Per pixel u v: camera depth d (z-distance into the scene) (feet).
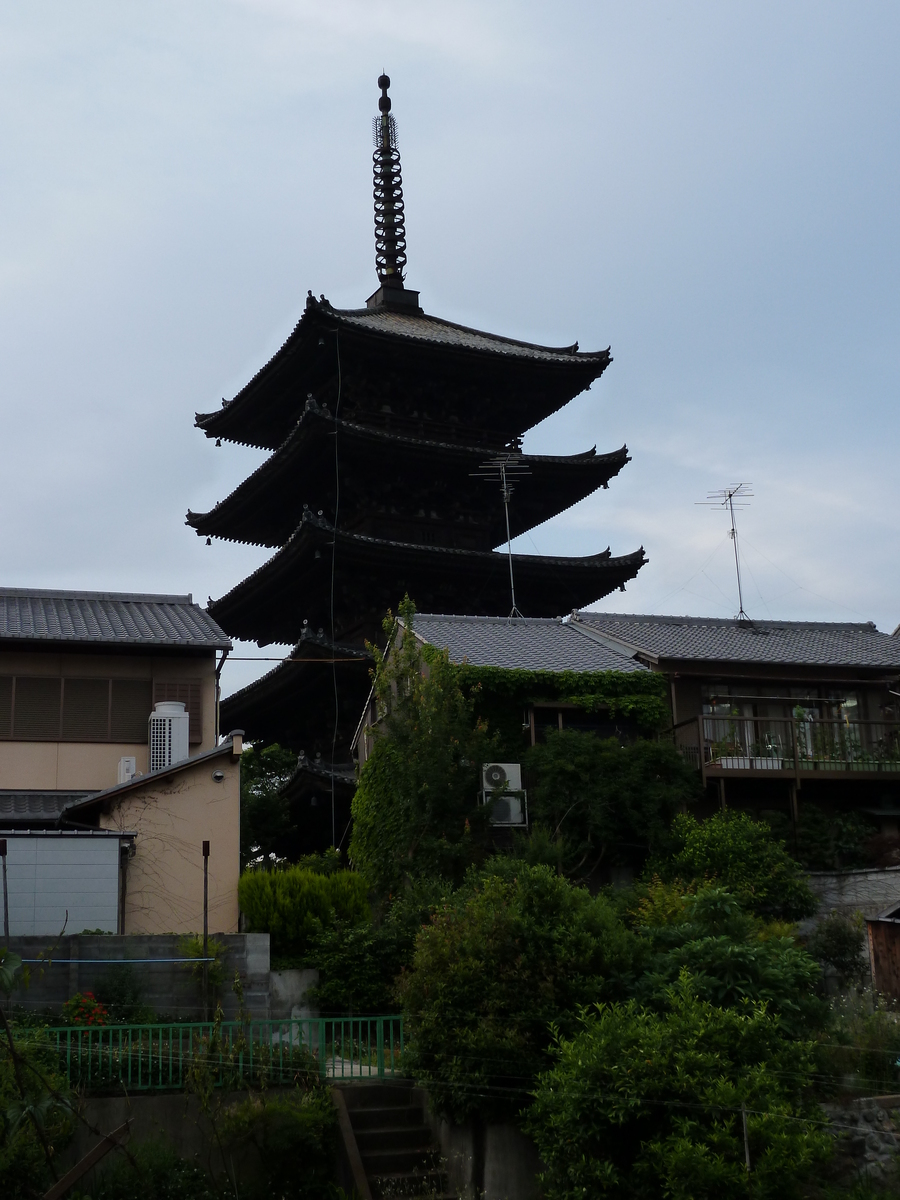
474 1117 64.90
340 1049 75.41
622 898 91.15
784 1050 60.49
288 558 169.58
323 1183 65.16
